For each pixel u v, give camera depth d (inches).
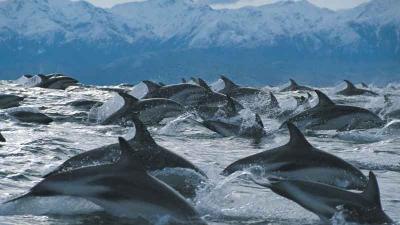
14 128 2554.1
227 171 1657.2
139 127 1540.4
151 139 1534.2
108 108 3043.8
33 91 4950.8
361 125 2812.5
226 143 2383.1
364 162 1969.7
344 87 5679.1
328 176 1585.9
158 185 1259.8
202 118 2962.6
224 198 1406.3
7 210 1252.5
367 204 1246.3
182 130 2743.6
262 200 1398.9
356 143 2490.2
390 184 1644.9
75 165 1558.8
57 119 3026.6
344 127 2790.4
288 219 1274.6
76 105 3654.0
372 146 2391.7
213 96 3526.1
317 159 1610.5
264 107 3750.0
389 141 2532.0
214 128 2657.5
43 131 2482.8
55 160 1804.9
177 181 1465.3
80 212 1254.3
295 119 2819.9
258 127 2650.1
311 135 2738.7
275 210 1330.0
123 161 1285.7
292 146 1652.3
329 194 1267.2
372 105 4175.7
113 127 2755.9
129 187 1242.6
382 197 1491.1
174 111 2984.7
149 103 2957.7
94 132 2544.3
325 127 2785.4
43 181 1277.1
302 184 1295.5
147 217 1218.0
